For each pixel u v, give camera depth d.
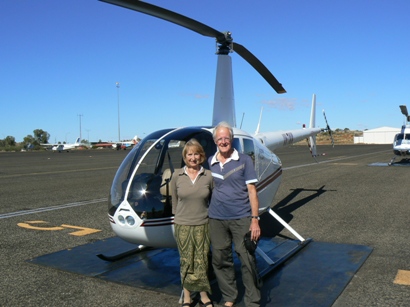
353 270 4.20
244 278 3.21
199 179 3.26
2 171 18.23
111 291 3.77
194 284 3.23
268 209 5.36
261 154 5.03
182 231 3.25
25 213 7.75
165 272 4.23
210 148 4.24
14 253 5.04
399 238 5.54
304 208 8.11
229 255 3.29
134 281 3.99
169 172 3.90
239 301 3.46
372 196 9.38
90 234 6.03
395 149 19.59
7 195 10.19
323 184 11.96
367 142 91.75
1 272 4.34
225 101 5.42
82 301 3.55
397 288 3.71
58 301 3.56
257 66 5.91
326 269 4.25
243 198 3.20
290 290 3.69
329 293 3.59
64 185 12.30
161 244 3.83
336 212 7.57
